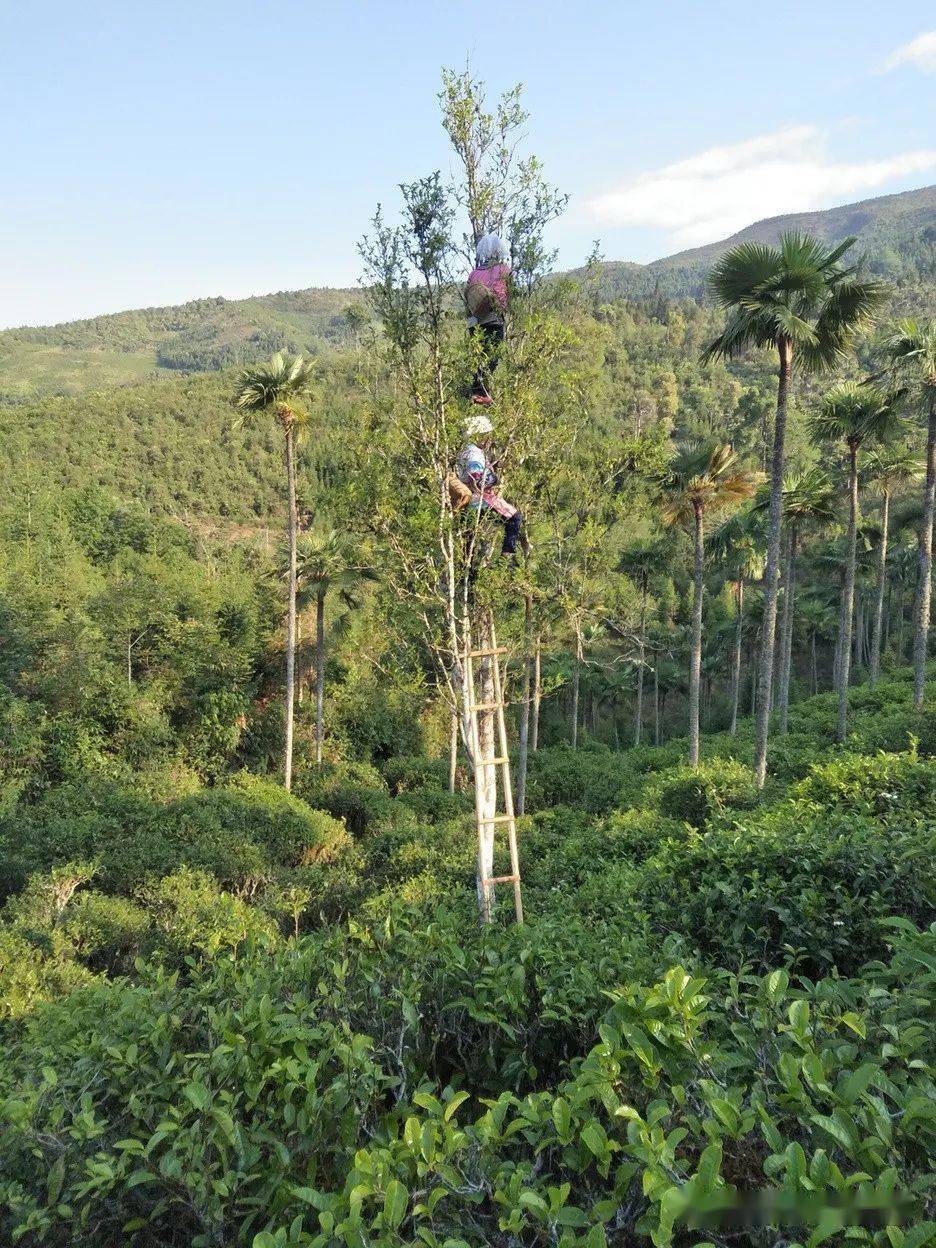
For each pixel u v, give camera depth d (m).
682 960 3.48
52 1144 2.82
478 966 3.56
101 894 15.58
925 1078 2.08
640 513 7.69
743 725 41.38
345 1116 2.63
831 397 24.03
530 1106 2.28
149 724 29.88
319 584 30.55
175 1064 3.12
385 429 6.92
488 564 6.95
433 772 33.88
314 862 21.62
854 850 4.78
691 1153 2.24
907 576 50.28
